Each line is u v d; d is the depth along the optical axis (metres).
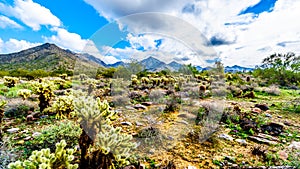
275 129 4.75
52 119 4.74
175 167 2.80
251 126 4.73
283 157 3.32
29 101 6.17
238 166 2.93
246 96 9.82
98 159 2.17
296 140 4.20
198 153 3.34
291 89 15.37
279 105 7.88
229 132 4.48
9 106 5.40
